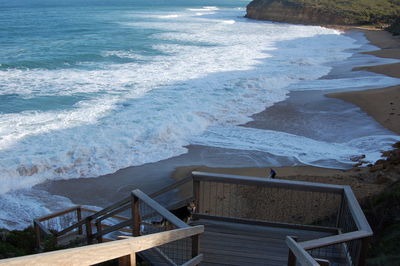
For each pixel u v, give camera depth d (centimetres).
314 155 1647
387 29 6756
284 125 2025
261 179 588
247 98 2431
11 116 2003
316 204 1046
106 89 2538
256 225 617
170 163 1600
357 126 2008
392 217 750
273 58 3809
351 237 390
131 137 1803
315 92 2622
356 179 1287
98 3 13700
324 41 5212
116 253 284
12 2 13550
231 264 512
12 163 1515
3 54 3744
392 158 1437
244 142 1803
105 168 1553
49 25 6531
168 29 6094
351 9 8106
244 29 6356
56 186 1428
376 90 2612
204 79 2825
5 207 1278
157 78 2841
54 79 2795
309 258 326
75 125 1906
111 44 4488
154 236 335
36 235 895
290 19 8088
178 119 2008
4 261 205
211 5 14375
